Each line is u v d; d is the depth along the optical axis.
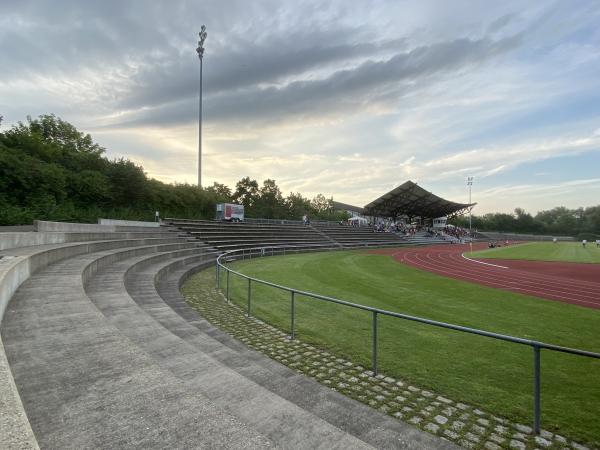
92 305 6.14
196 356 4.80
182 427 2.82
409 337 8.41
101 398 3.21
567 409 5.22
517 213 158.62
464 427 4.64
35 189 23.97
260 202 79.62
